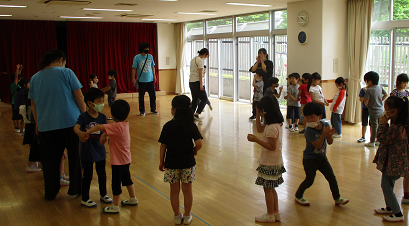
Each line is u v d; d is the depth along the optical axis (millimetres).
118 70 12227
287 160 4891
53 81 3482
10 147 5887
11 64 10688
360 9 6973
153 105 8953
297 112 6715
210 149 5551
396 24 6703
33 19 10617
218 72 11508
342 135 6414
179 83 13000
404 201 3428
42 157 3619
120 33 12086
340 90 6078
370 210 3303
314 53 7289
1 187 4078
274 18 9148
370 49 7340
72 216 3281
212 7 8258
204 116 8484
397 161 2977
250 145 5762
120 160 3262
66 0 6789
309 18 7273
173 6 7992
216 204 3492
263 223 3070
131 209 3412
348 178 4168
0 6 7547
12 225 3111
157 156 5238
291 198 3602
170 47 13078
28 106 4410
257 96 7605
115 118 3281
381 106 5430
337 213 3244
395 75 6918
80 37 11523
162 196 3732
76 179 3662
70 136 3580
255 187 3947
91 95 3287
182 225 3051
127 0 6941
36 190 3977
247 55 10289
